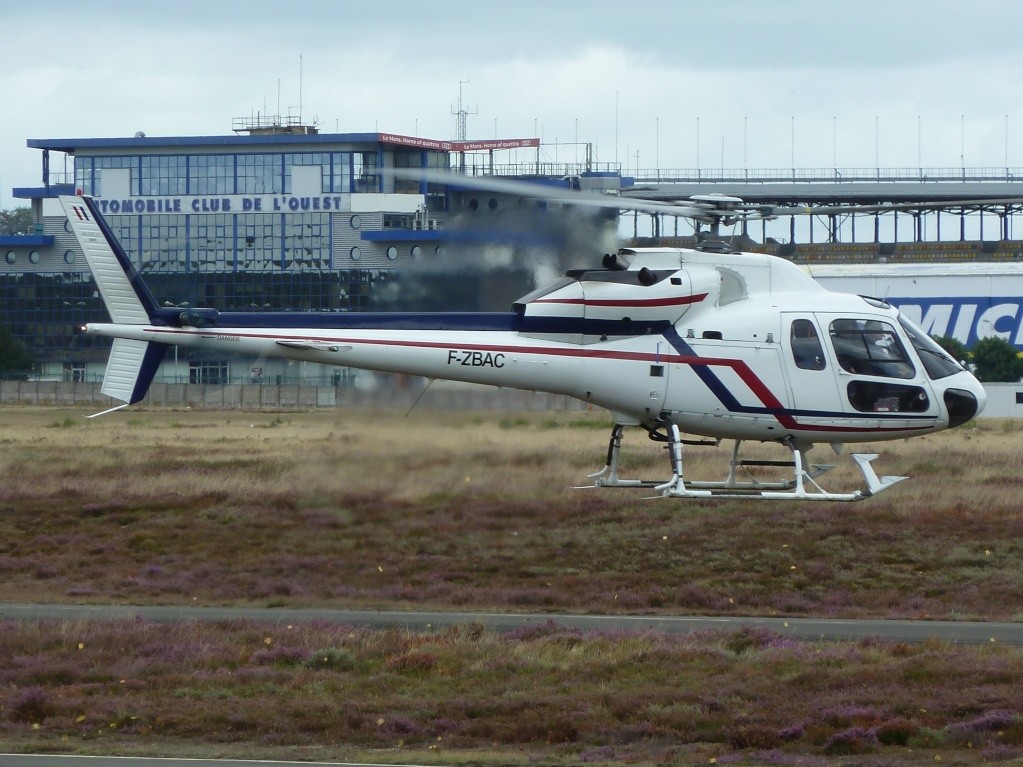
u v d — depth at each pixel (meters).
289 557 88.88
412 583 82.50
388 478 112.06
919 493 112.00
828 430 92.31
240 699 53.59
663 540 92.12
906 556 87.50
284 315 90.75
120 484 118.19
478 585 82.44
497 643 62.50
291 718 50.66
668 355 90.50
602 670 57.47
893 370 92.25
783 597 78.00
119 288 90.00
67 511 105.88
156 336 89.31
